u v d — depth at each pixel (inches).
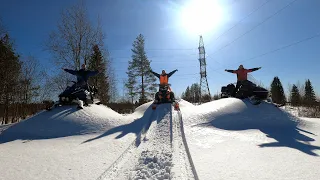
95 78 936.3
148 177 145.1
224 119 336.8
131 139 255.1
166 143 234.5
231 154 188.9
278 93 1781.5
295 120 346.6
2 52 658.8
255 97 400.8
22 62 715.4
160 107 408.8
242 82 431.5
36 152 211.6
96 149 218.1
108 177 146.8
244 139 248.7
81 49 756.6
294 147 211.2
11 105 704.4
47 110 364.5
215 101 427.2
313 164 160.9
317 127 325.1
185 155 192.4
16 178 145.6
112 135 280.7
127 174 151.6
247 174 143.4
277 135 271.0
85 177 146.7
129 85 1403.8
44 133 298.2
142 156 189.8
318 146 215.8
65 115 339.9
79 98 379.9
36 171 158.1
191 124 315.0
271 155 184.9
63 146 239.1
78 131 304.5
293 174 142.6
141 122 331.9
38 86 767.7
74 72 410.3
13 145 246.4
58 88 805.9
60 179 143.6
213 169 152.6
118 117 361.1
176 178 143.6
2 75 638.5
